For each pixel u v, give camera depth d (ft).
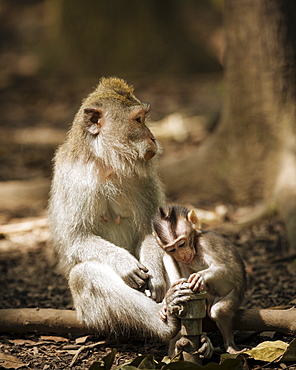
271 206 46.39
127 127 28.19
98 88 30.01
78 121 29.07
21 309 28.73
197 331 23.59
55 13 107.86
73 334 29.27
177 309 23.48
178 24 106.63
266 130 49.52
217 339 27.81
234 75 50.37
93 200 28.43
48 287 37.01
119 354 26.96
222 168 51.98
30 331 28.45
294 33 49.01
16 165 68.28
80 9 104.47
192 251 25.91
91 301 26.96
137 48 103.81
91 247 27.81
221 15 115.34
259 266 38.45
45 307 33.30
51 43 108.88
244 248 41.86
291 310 26.81
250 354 24.48
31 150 72.13
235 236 44.21
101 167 28.58
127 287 26.48
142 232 29.60
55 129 81.10
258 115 49.67
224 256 25.66
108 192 28.78
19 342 28.17
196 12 114.42
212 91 91.20
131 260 26.91
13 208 56.08
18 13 137.49
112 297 26.40
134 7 103.96
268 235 43.73
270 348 24.56
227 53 50.83
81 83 100.63
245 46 49.47
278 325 26.37
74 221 28.25
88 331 28.02
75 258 28.12
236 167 50.98
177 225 25.99
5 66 113.50
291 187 45.73
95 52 104.27
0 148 72.95
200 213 49.03
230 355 24.02
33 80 104.58
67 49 106.01
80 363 26.14
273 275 36.81
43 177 64.03
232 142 51.24
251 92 49.67
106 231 29.53
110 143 28.12
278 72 48.78
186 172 53.67
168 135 71.41
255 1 48.65
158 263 27.45
